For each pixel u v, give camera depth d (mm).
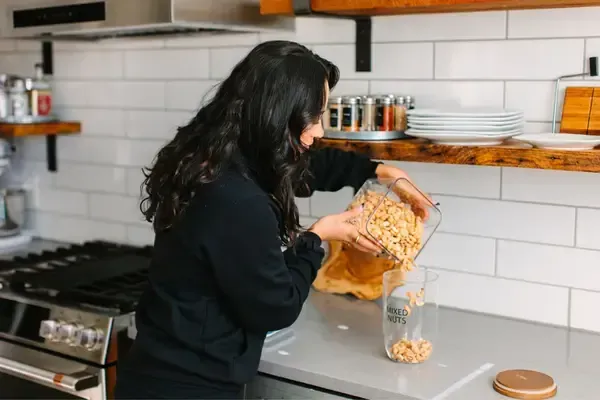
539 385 1686
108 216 3109
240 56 2660
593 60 2025
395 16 2342
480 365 1865
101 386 2141
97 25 2223
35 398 2303
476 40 2215
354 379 1767
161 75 2863
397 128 2229
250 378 1804
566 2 1933
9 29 2465
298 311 1764
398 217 1949
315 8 2088
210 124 1715
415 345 1855
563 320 2158
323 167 2189
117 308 2207
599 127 2002
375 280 2338
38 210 3330
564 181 2111
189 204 1678
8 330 2350
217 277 1677
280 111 1637
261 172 1738
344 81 2475
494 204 2232
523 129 2158
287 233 1793
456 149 1970
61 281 2412
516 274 2223
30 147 3311
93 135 3096
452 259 2330
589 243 2094
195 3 2115
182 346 1782
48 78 3189
